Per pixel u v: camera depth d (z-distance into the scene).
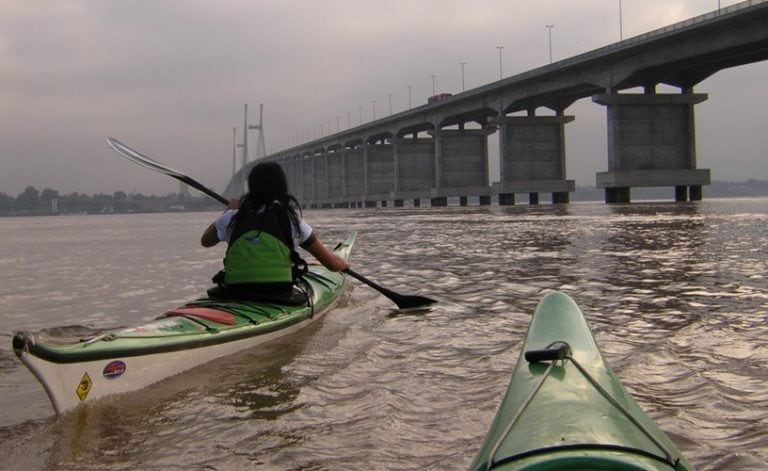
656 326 5.28
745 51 45.16
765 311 5.71
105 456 3.07
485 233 18.80
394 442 3.13
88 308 7.71
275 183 5.30
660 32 46.91
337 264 5.84
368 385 4.07
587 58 54.81
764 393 3.57
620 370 4.08
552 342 2.74
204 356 4.59
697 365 4.13
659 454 1.79
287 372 4.41
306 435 3.27
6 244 26.80
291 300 5.55
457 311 6.52
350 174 127.81
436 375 4.23
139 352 4.04
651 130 55.38
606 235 15.71
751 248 11.22
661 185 55.31
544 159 70.94
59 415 3.58
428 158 100.19
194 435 3.31
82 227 55.59
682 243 12.62
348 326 5.93
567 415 2.07
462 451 3.00
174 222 61.78
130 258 15.75
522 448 1.87
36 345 3.42
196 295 8.63
